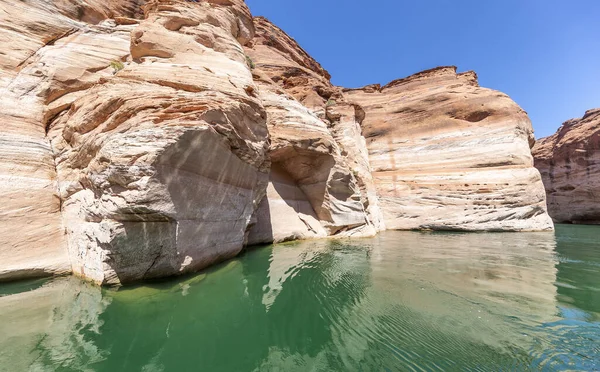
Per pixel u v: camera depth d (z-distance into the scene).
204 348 4.50
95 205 7.69
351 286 7.55
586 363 3.91
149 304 6.11
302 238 16.56
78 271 8.02
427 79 33.06
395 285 7.61
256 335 4.96
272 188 16.66
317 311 5.96
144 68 9.33
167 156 7.20
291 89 24.45
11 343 4.46
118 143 7.06
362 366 3.96
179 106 7.95
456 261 10.56
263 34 30.12
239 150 9.88
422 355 4.21
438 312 5.78
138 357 4.17
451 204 23.36
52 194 9.06
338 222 17.98
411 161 26.80
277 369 3.94
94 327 5.06
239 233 11.05
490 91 27.98
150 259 7.34
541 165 41.69
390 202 25.17
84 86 10.97
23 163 8.74
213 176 9.05
